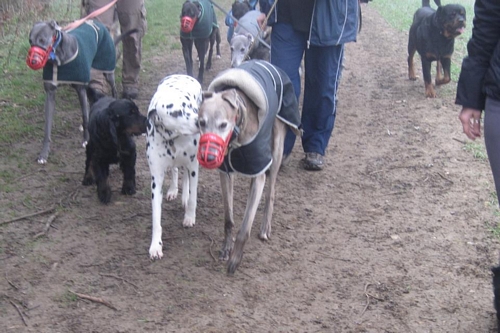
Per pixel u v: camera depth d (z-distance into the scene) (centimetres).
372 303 428
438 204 509
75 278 445
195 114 446
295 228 488
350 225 490
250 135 429
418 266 453
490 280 441
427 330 412
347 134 616
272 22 533
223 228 488
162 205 510
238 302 429
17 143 589
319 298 432
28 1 982
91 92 552
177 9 1164
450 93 701
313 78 540
